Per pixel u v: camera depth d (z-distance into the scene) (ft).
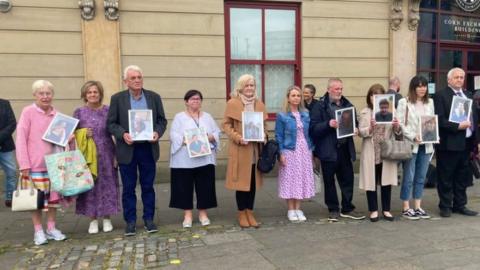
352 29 26.73
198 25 24.26
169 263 12.64
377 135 16.34
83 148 14.58
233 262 12.66
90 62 22.80
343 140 16.43
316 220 17.08
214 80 24.79
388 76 27.66
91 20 22.61
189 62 24.30
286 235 15.10
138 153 15.34
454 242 14.24
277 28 26.08
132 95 15.06
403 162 17.07
